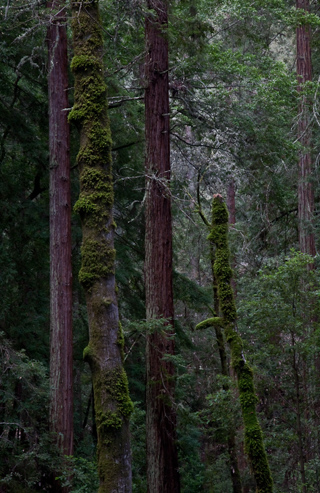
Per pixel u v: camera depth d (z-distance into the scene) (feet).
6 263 38.58
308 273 26.30
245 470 35.88
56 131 35.88
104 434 17.38
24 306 41.42
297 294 25.84
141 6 26.86
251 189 44.57
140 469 38.04
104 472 17.19
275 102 39.17
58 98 36.11
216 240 24.71
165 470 30.60
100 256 18.25
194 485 40.45
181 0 34.14
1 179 40.68
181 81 37.99
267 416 27.50
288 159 44.27
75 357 47.32
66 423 33.14
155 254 32.04
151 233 32.22
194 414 31.12
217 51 38.42
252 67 39.96
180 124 41.50
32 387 30.68
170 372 31.48
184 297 47.50
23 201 41.42
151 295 31.94
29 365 29.86
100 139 19.01
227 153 39.27
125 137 44.11
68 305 34.91
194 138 47.06
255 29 44.70
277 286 26.16
